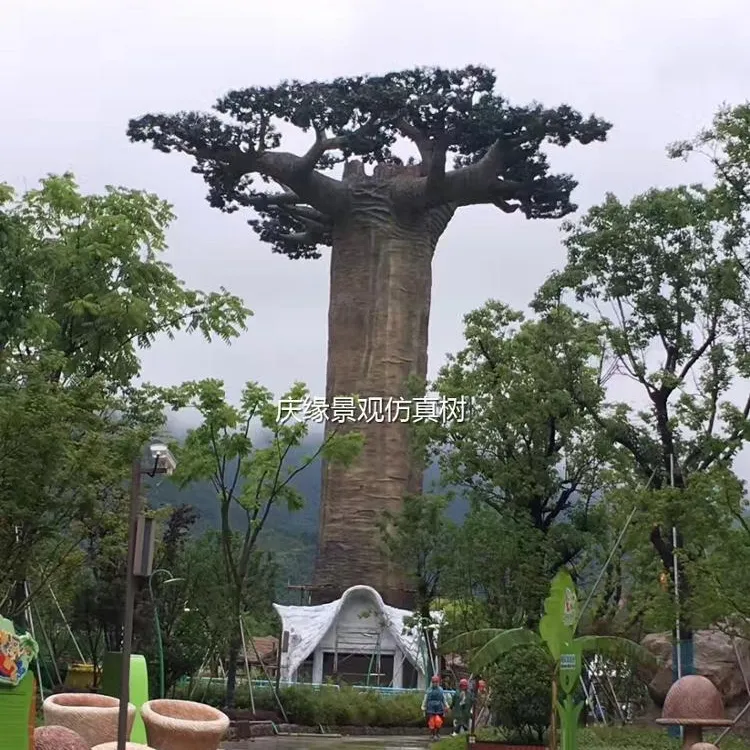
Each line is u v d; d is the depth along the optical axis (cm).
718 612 2383
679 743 2702
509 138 5284
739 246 2894
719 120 2725
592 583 3434
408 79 5153
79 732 1410
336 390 5859
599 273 3241
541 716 2331
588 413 3225
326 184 5862
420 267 5988
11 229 2272
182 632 3209
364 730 3434
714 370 3159
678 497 2506
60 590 2906
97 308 2948
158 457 1234
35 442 2220
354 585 5512
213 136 5262
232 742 2689
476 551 3159
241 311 3186
